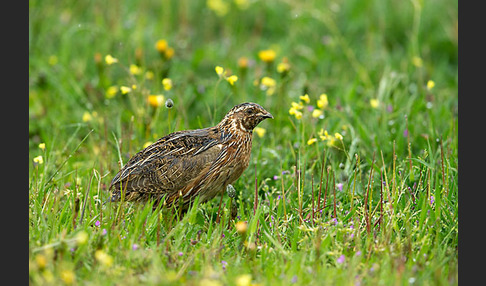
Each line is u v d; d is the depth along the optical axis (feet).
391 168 40.88
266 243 33.55
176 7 63.21
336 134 39.09
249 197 39.17
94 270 30.35
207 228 35.83
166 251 32.04
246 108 37.65
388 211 35.32
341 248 32.07
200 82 50.03
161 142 37.70
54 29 58.39
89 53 55.01
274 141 43.16
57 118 48.11
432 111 45.88
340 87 51.47
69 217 34.94
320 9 60.80
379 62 55.72
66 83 51.47
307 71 54.85
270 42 59.93
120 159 38.17
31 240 32.19
